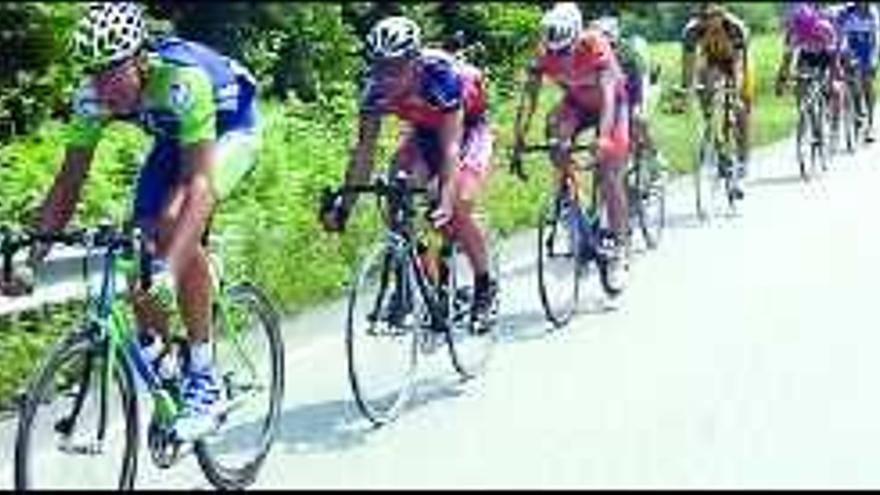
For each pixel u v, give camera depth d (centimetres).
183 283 1097
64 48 2673
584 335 1599
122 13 1035
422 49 1359
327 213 1325
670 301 1734
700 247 2033
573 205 1661
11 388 1321
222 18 5066
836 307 1677
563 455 1215
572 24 1688
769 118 3325
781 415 1306
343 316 1666
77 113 1062
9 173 1769
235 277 1638
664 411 1324
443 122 1355
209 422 1110
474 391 1398
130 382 1060
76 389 1024
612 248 1717
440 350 1513
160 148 1130
